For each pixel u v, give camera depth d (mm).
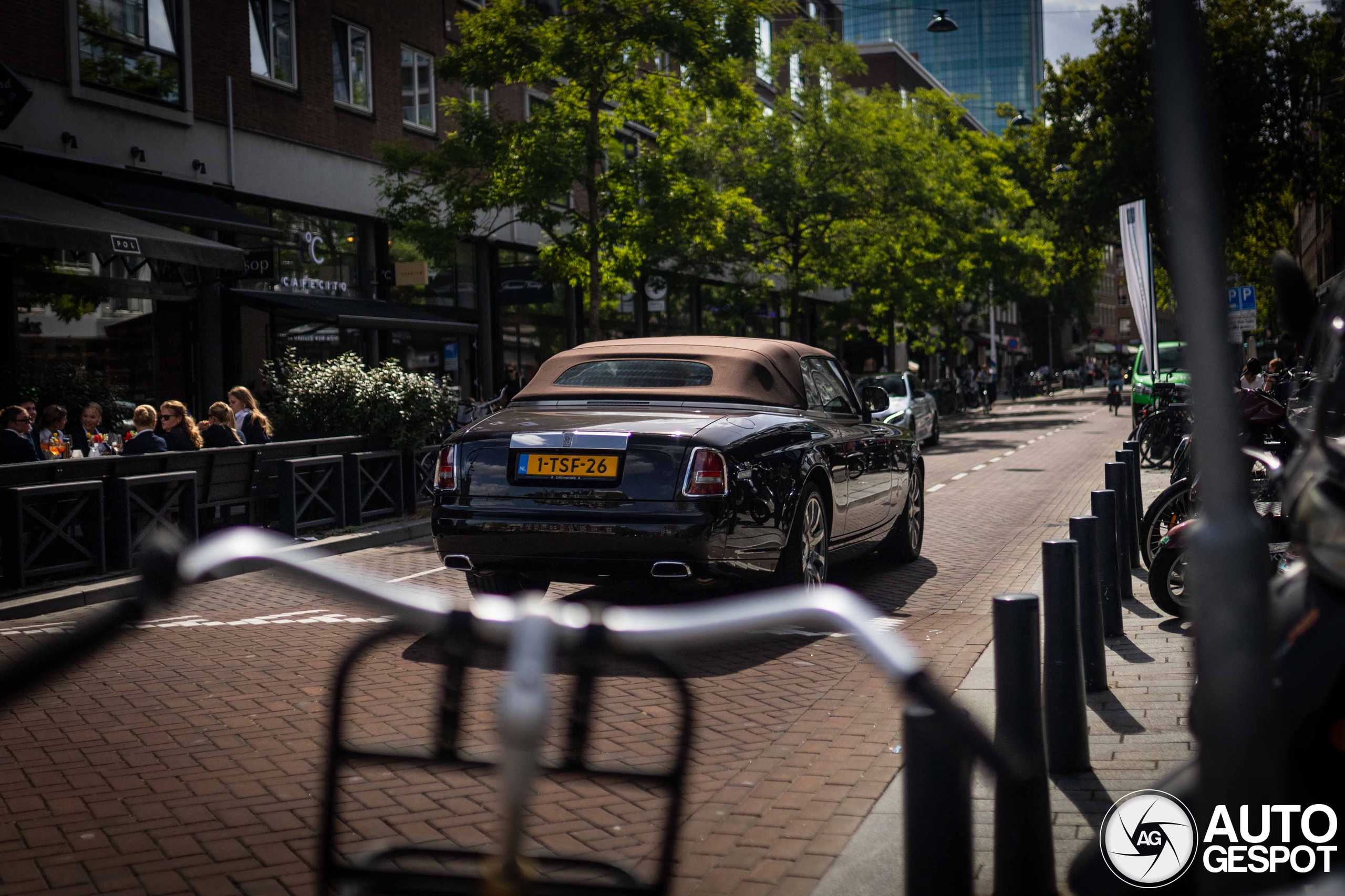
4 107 14688
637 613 1944
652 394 7867
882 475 9195
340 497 12688
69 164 16344
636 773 2492
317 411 13773
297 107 20750
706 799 4262
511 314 27516
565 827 3953
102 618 1521
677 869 3609
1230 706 1725
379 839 3914
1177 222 1916
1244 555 1752
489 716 2355
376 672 6199
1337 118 31703
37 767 4852
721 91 20047
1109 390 42844
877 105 31453
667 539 6746
